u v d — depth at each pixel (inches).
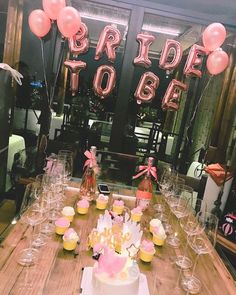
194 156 158.7
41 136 126.8
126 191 92.5
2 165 117.6
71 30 103.2
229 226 103.1
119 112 137.8
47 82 131.4
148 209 81.0
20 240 55.6
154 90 121.4
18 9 127.0
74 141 151.5
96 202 76.6
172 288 48.9
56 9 103.7
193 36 150.1
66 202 76.1
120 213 73.6
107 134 160.4
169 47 118.0
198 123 155.9
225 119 139.6
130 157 122.9
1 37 126.6
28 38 135.4
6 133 117.9
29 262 49.4
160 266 54.9
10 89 117.8
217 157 141.6
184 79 149.5
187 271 54.5
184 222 68.3
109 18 145.5
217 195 119.0
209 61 114.6
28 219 57.8
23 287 43.8
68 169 88.1
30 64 140.3
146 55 118.5
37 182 71.7
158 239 61.7
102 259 44.0
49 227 61.6
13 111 129.9
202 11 131.0
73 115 157.9
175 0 126.3
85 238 60.2
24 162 133.3
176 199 76.4
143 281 48.9
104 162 122.3
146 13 130.1
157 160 157.6
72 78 118.5
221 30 109.1
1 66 105.1
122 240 51.9
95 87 118.7
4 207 127.3
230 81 138.0
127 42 131.3
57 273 48.1
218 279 53.6
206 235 64.9
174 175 100.3
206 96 153.5
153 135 167.8
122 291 41.2
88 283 46.2
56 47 130.8
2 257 49.8
